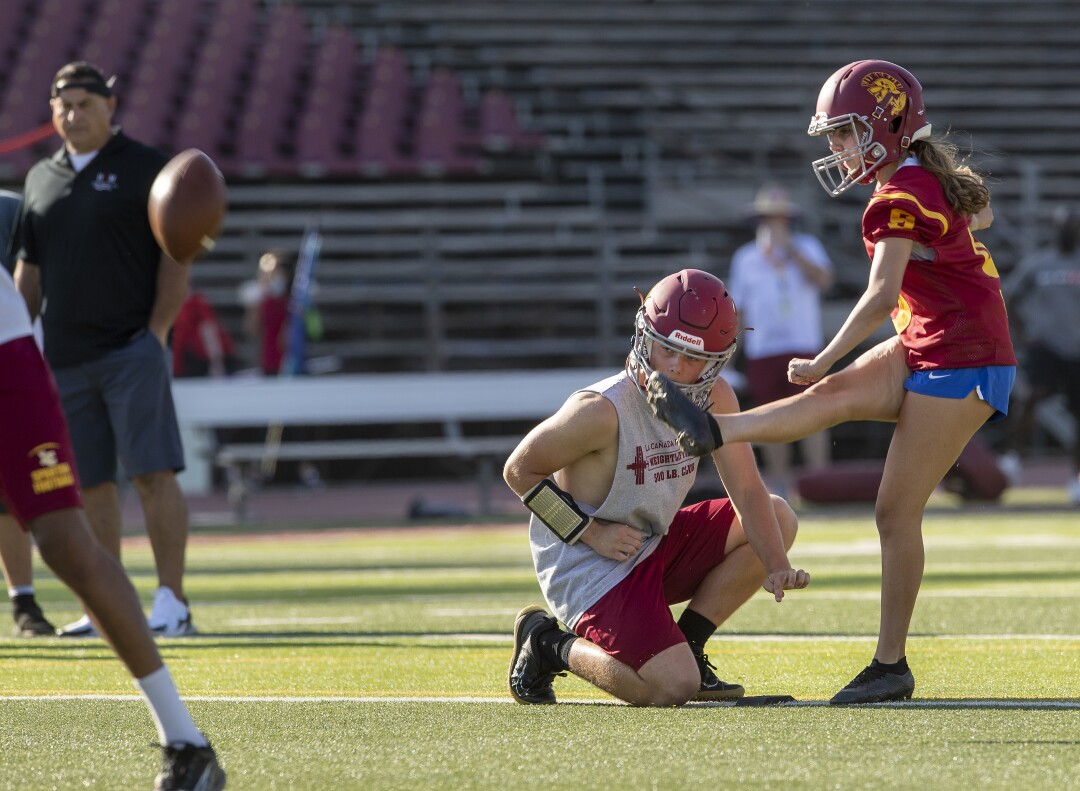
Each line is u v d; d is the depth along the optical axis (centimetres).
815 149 7638
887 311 1342
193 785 966
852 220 7094
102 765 1104
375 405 4706
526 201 7194
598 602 1384
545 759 1104
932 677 1543
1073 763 1067
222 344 5212
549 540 1430
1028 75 8494
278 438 5241
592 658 1377
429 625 2081
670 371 1336
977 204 1387
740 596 1460
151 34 7900
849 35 8756
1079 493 4466
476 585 2673
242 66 7812
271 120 7331
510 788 1005
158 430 2023
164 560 2033
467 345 6388
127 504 5150
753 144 7756
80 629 2042
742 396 4703
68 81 2019
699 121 7912
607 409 1367
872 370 1395
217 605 2438
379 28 8675
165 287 2031
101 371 2008
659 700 1354
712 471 4894
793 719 1274
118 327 2014
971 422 1376
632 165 7562
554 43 8606
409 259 6775
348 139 7538
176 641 1923
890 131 1403
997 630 1947
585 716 1312
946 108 8244
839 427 6169
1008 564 2906
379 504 5122
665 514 1415
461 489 5775
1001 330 1389
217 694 1466
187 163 1416
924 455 1372
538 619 1424
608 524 1400
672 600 1488
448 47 8500
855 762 1076
